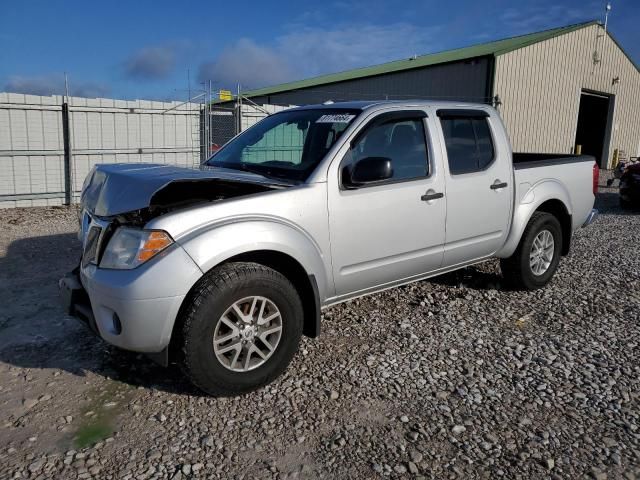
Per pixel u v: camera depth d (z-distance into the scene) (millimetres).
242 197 3465
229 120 14359
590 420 3262
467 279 5996
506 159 5109
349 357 4023
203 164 4750
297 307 3584
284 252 3494
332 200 3814
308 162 3992
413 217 4289
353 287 4086
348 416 3258
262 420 3203
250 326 3396
